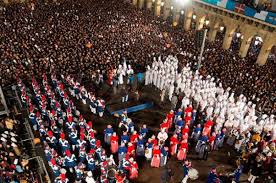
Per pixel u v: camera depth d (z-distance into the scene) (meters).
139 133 19.98
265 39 33.19
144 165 17.59
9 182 14.90
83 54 28.44
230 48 40.84
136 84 25.55
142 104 22.81
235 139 19.38
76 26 35.66
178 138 19.00
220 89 23.34
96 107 21.56
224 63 30.61
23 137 18.97
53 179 16.16
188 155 18.58
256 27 33.75
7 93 22.58
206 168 17.73
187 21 44.66
